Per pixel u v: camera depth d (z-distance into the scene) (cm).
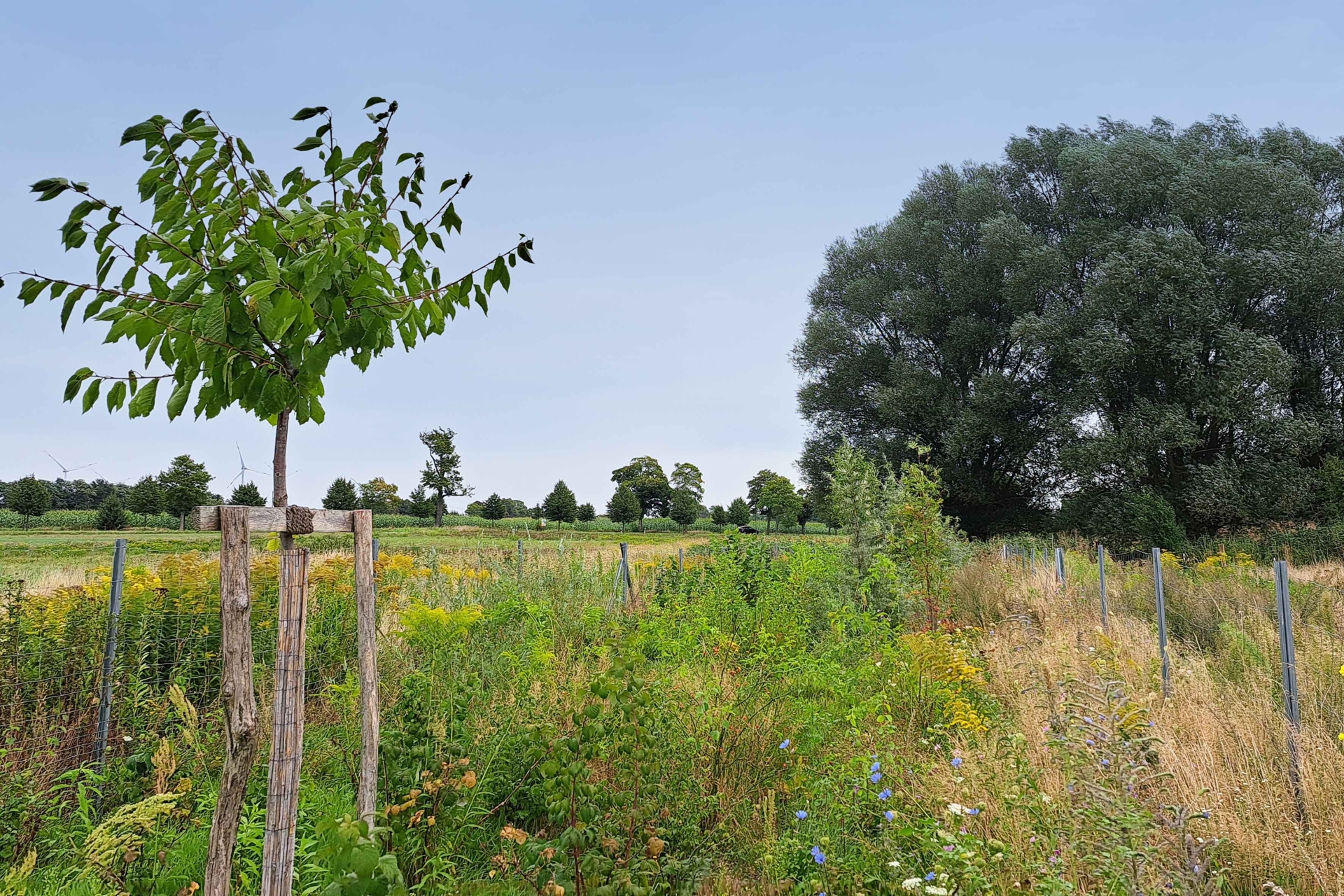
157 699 478
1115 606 895
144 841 331
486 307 257
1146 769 349
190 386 201
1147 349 2361
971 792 360
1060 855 301
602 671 507
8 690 448
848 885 303
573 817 300
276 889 208
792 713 497
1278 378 2139
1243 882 330
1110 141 2894
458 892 322
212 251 209
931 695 523
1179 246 2294
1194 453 2430
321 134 223
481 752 411
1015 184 3133
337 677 566
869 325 3194
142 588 543
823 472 3039
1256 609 755
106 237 189
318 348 215
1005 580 1070
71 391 193
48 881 327
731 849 375
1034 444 2712
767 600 685
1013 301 2703
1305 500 2111
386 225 223
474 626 566
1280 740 427
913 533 870
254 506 224
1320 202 2355
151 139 194
